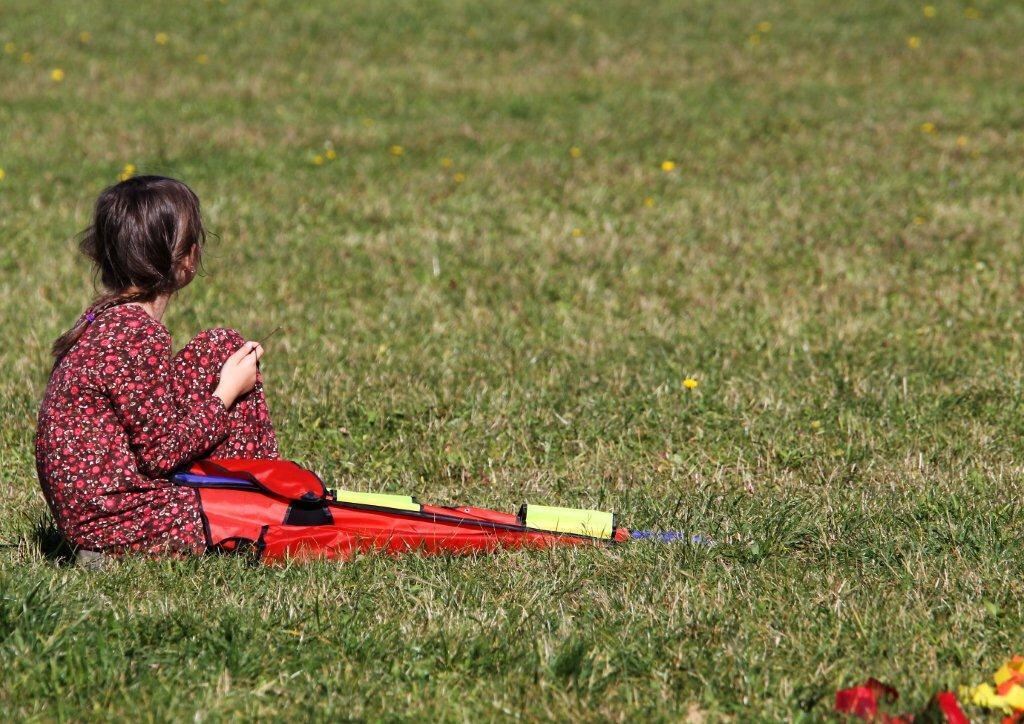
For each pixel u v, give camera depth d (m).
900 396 23.56
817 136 54.50
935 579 15.29
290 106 60.16
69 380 15.45
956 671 12.84
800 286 32.97
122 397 15.49
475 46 74.56
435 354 27.22
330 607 14.45
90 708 12.13
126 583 15.13
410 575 15.73
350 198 43.09
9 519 17.98
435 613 14.36
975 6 82.88
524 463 21.39
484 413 23.23
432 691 12.68
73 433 15.51
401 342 28.03
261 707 12.31
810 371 25.45
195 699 12.30
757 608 14.56
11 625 13.28
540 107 60.88
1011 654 13.34
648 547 16.56
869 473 20.16
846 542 16.88
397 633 13.88
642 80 67.50
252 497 16.14
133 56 69.31
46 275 33.66
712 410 23.38
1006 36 75.88
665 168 48.19
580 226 39.91
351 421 22.95
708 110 60.34
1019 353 26.33
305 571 15.70
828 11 83.12
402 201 42.88
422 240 37.72
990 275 33.31
